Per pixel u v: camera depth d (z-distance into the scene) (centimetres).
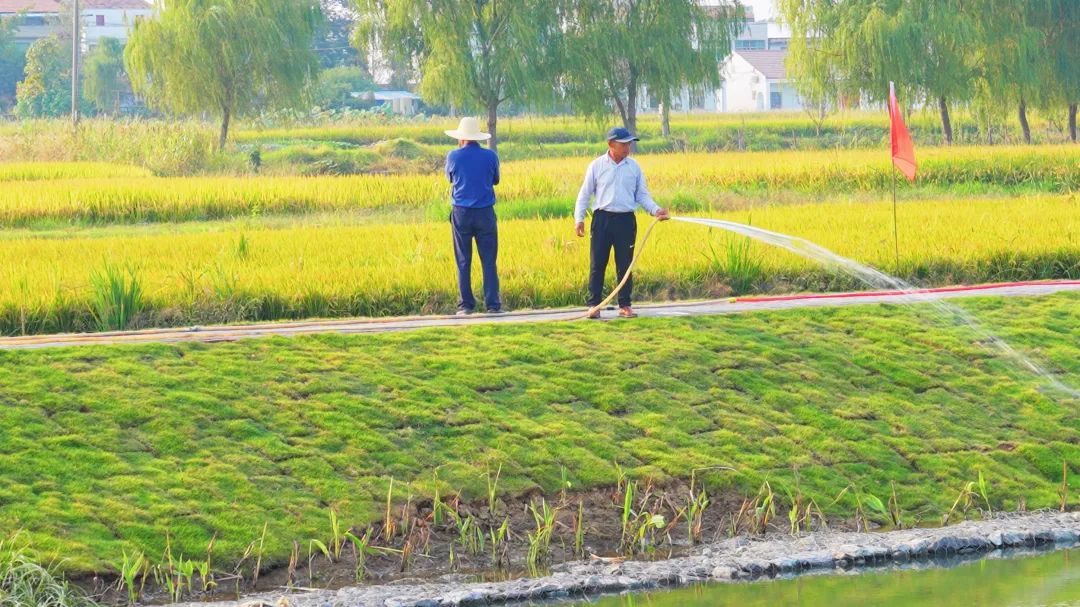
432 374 1367
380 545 1134
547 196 3244
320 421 1251
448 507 1172
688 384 1404
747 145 6544
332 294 1744
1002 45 5497
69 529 1075
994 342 1599
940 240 2130
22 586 995
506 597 1052
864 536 1203
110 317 1631
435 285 1784
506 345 1446
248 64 5969
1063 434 1406
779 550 1162
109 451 1168
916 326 1608
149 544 1080
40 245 2144
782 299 1742
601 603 1049
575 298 1806
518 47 5516
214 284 1744
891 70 5344
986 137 5947
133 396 1245
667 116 6931
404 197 3306
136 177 3856
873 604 1034
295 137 7169
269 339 1416
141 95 6425
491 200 1617
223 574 1074
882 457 1334
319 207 3247
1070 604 1032
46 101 9694
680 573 1105
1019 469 1349
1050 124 6825
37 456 1144
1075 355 1588
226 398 1267
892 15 5475
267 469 1179
